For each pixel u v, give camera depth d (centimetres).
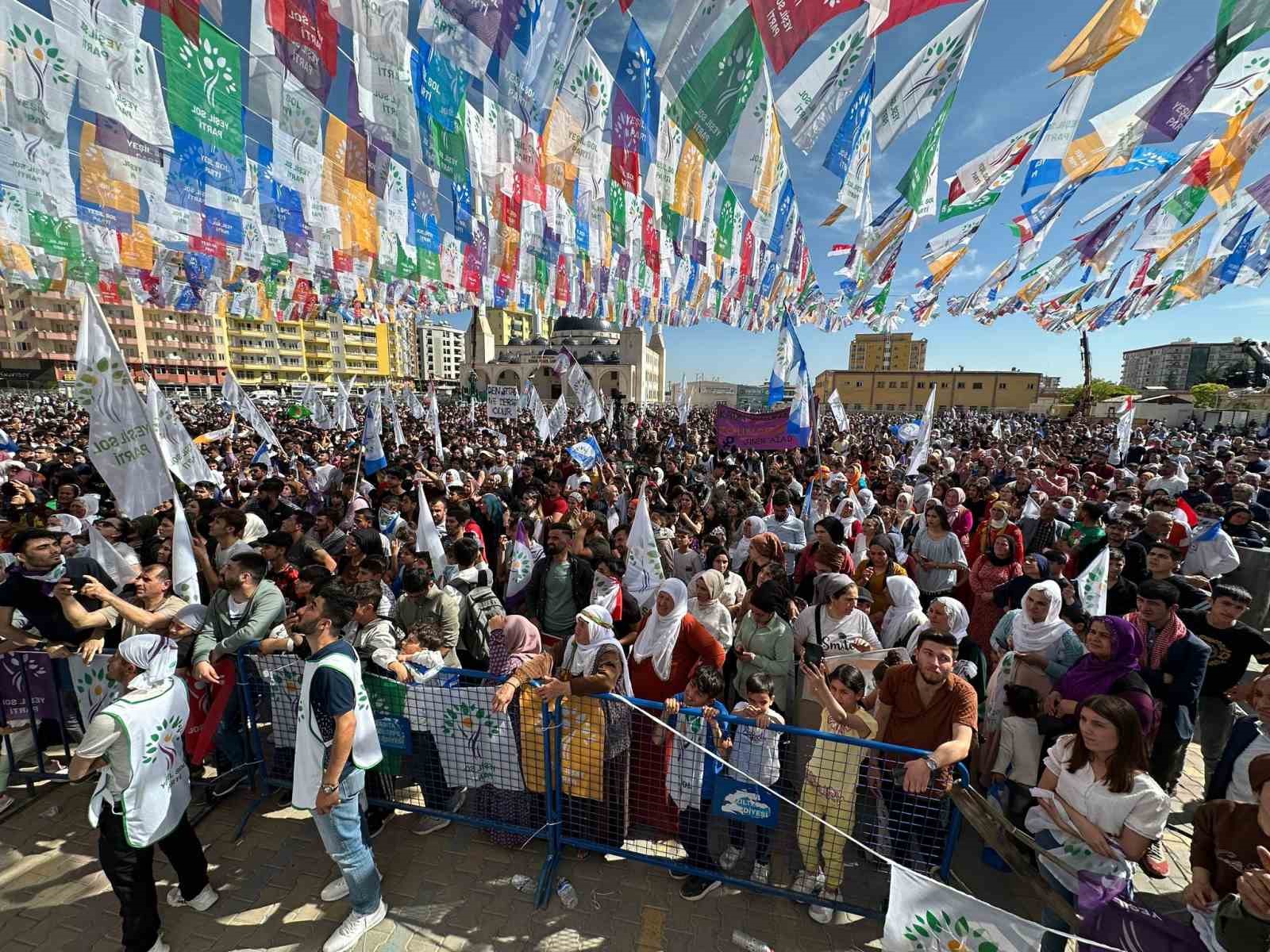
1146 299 870
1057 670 341
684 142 418
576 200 442
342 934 280
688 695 320
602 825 330
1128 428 1389
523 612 591
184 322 4759
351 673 277
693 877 317
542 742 327
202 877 300
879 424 4075
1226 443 2028
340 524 714
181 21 224
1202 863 223
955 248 658
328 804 262
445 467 1262
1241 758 285
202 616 374
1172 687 351
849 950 283
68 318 4038
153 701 267
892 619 441
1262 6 254
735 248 601
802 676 398
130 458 353
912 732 295
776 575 432
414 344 9400
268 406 3991
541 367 9044
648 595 482
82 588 360
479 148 351
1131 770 236
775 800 294
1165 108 320
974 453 1705
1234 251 645
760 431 862
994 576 518
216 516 552
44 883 314
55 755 409
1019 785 321
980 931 212
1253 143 403
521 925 294
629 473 1180
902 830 300
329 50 237
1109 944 218
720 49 273
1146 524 573
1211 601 411
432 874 324
